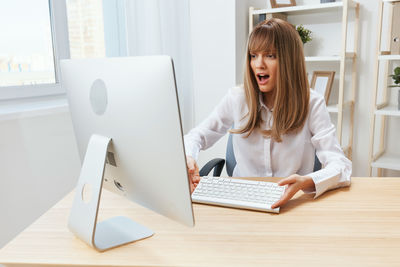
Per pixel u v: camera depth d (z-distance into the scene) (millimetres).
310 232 851
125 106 772
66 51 1924
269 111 1499
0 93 1604
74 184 1819
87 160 850
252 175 1611
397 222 894
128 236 850
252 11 2609
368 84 2574
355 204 1013
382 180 1220
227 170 1720
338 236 827
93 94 857
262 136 1521
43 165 1636
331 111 2420
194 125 2805
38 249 806
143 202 856
